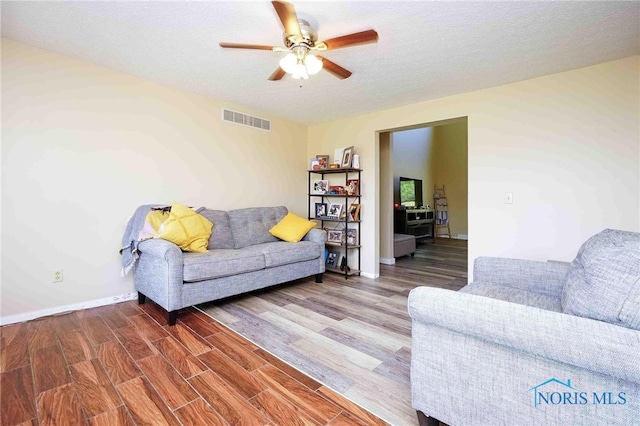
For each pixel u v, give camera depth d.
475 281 2.01
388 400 1.55
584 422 0.97
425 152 8.10
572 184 2.72
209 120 3.56
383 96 3.40
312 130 4.81
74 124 2.64
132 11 1.91
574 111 2.70
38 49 2.44
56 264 2.57
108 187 2.84
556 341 0.97
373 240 4.05
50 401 1.50
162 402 1.51
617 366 0.88
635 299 0.96
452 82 2.98
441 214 8.26
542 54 2.42
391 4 1.80
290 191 4.57
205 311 2.75
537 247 2.89
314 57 1.99
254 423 1.38
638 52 2.39
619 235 1.39
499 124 3.07
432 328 1.27
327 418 1.42
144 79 3.03
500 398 1.12
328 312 2.75
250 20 2.00
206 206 3.56
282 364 1.88
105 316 2.57
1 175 2.32
